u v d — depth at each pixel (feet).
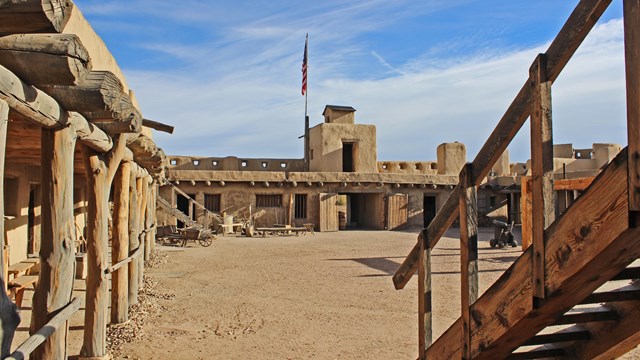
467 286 10.91
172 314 29.43
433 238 12.96
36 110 11.78
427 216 112.68
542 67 8.60
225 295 35.09
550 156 8.52
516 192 98.53
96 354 19.88
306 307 31.60
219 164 98.78
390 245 68.08
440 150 106.11
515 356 12.56
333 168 101.96
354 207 115.34
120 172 26.25
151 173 49.21
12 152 24.45
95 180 19.56
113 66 24.73
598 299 10.23
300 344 24.02
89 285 19.92
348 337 25.22
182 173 86.28
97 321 19.94
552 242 8.26
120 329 25.23
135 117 18.98
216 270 46.03
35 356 14.06
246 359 21.79
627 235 6.90
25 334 23.75
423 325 13.06
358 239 77.10
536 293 8.65
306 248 64.44
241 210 90.07
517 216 100.01
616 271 8.03
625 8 6.68
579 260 7.65
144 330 25.73
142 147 27.89
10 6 8.65
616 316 11.34
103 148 18.88
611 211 7.04
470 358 10.89
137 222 32.07
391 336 25.40
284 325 27.35
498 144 10.12
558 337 11.93
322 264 50.06
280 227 85.87
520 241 71.36
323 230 92.84
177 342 23.94
